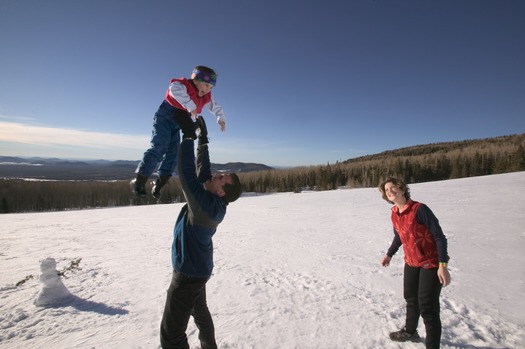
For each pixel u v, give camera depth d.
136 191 2.09
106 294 4.61
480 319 3.49
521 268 5.16
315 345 3.02
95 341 3.20
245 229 11.12
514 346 2.97
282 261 6.37
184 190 2.19
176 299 2.25
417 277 2.98
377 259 6.20
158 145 2.21
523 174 26.81
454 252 6.26
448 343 3.03
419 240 2.89
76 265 6.20
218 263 6.38
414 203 3.00
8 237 11.81
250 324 3.49
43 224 16.30
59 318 3.79
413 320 3.02
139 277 5.49
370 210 14.91
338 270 5.54
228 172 2.44
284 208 18.23
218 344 3.06
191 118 2.32
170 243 9.09
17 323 3.67
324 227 10.73
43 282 4.28
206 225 2.25
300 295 4.38
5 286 5.20
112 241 9.90
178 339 2.29
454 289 4.37
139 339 3.21
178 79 2.35
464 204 13.70
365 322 3.48
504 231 8.02
